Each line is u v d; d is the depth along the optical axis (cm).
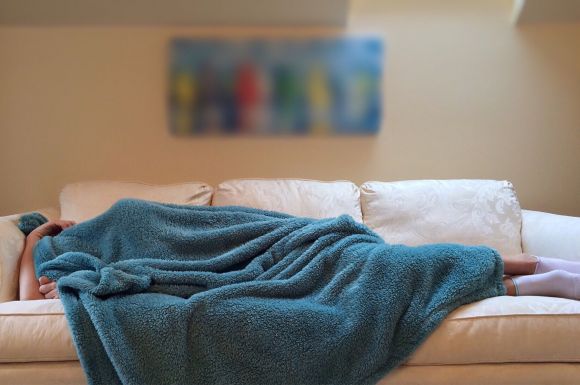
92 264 123
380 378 101
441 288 110
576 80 194
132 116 196
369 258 115
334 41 193
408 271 110
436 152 198
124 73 195
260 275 123
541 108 196
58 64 194
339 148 197
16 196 199
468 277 109
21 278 131
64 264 126
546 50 194
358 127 195
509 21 193
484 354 101
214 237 136
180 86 193
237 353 101
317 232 130
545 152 198
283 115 194
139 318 102
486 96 196
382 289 108
